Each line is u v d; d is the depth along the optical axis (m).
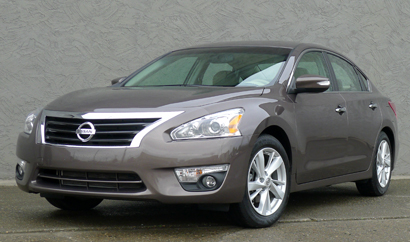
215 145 3.68
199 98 3.89
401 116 7.85
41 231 3.81
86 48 6.96
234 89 4.20
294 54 4.84
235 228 4.00
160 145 3.63
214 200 3.70
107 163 3.66
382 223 4.32
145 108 3.76
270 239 3.70
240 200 3.81
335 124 4.88
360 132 5.31
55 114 3.97
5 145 6.69
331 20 7.69
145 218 4.37
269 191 4.16
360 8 7.78
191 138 3.67
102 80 7.01
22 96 6.76
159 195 3.62
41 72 6.82
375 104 5.71
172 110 3.73
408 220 4.48
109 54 7.03
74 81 6.92
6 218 4.27
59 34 6.88
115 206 4.95
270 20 7.50
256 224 3.98
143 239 3.63
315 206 5.16
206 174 3.67
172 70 4.93
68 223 4.12
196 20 7.29
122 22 7.07
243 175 3.80
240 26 7.41
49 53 6.85
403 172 7.86
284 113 4.24
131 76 5.12
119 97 4.02
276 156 4.16
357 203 5.38
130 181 3.66
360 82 5.84
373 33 7.81
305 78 4.40
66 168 3.77
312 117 4.57
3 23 6.73
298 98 4.51
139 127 3.70
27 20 6.79
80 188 3.83
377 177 5.75
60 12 6.89
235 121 3.80
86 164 3.70
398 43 7.88
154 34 7.16
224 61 4.82
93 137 3.75
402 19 7.91
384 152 5.87
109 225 4.06
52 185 3.94
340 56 5.68
